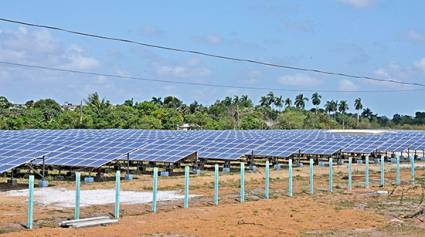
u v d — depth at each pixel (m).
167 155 47.78
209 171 51.50
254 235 20.80
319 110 169.12
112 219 22.86
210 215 24.72
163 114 109.56
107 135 60.28
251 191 33.88
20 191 34.19
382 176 38.16
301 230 22.05
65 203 28.28
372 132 97.44
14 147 45.09
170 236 20.16
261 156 57.78
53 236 19.34
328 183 39.72
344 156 70.00
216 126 116.06
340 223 23.70
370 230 22.38
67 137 55.47
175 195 31.88
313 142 63.84
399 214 26.23
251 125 124.06
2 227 20.81
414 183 39.88
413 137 73.50
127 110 103.75
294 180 42.16
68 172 45.16
